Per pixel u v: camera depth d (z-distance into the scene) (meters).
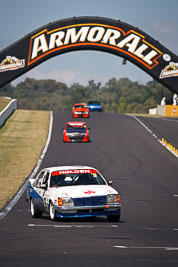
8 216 59.06
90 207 50.06
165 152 144.50
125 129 197.25
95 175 56.00
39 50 127.56
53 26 128.12
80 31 127.38
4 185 93.06
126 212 63.53
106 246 35.50
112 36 127.00
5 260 29.91
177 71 126.31
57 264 28.47
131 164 122.56
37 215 57.56
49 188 53.94
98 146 154.00
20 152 144.00
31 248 34.56
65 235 41.06
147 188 90.44
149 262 29.28
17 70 127.81
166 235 42.69
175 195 82.69
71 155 136.38
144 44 127.00
